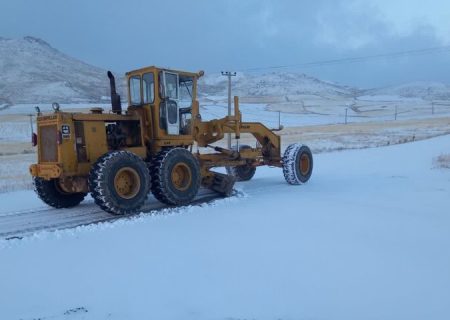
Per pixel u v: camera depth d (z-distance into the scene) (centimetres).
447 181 1348
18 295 532
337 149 2841
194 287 543
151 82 1089
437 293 519
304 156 1413
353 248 680
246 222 859
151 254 670
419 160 1984
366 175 1565
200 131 1241
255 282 555
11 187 1514
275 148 1476
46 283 567
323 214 912
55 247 722
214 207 1022
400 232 768
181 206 1048
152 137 1092
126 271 601
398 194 1146
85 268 616
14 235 825
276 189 1295
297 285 544
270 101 18288
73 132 967
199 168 1117
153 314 476
